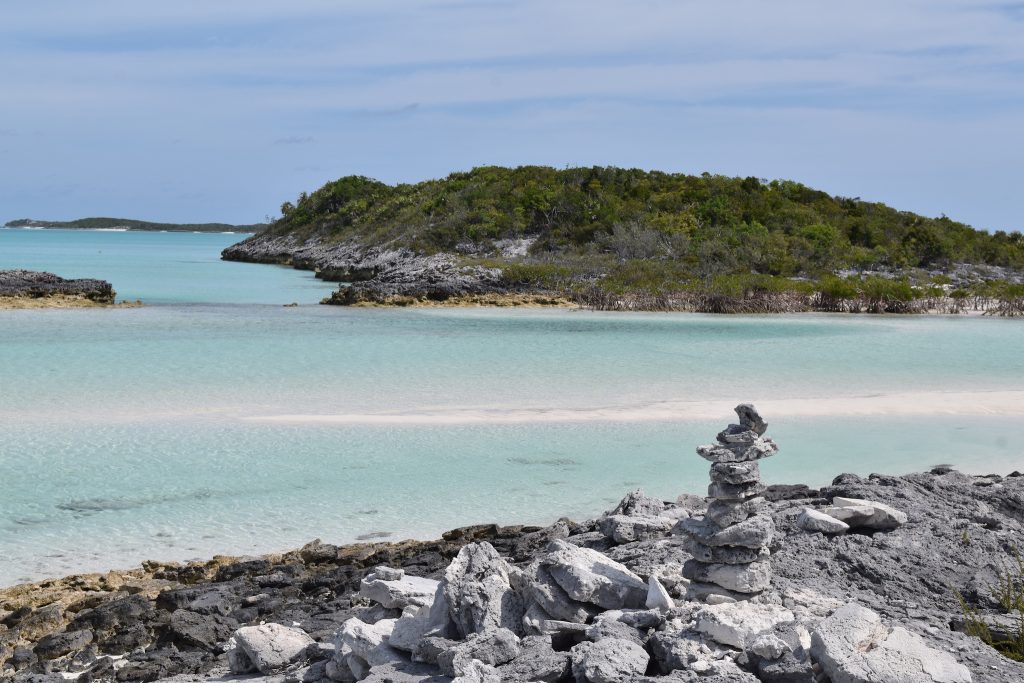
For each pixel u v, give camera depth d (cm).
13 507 1680
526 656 754
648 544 1113
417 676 779
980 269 9225
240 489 1808
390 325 5091
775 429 2398
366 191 13838
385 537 1529
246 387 2978
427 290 6700
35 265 11106
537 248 9138
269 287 8356
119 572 1348
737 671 712
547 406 2709
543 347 4141
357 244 10981
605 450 2152
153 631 1118
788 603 876
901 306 6444
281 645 952
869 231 9975
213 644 1064
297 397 2817
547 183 10775
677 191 10531
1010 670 752
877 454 2116
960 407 2720
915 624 843
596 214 9588
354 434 2303
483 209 10056
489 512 1664
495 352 3941
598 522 1364
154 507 1688
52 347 3884
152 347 3950
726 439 868
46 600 1236
